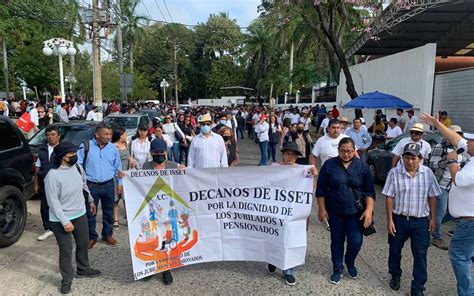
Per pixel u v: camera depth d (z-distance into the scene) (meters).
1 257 5.66
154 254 4.79
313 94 38.50
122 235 6.55
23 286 4.74
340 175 4.69
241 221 5.04
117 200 6.85
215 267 5.29
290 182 4.88
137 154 7.77
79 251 4.92
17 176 6.43
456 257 4.14
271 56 56.16
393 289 4.69
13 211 6.22
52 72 35.56
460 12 15.90
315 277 5.01
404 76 17.61
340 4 16.05
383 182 10.55
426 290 4.70
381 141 11.43
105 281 4.88
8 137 6.57
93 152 5.84
